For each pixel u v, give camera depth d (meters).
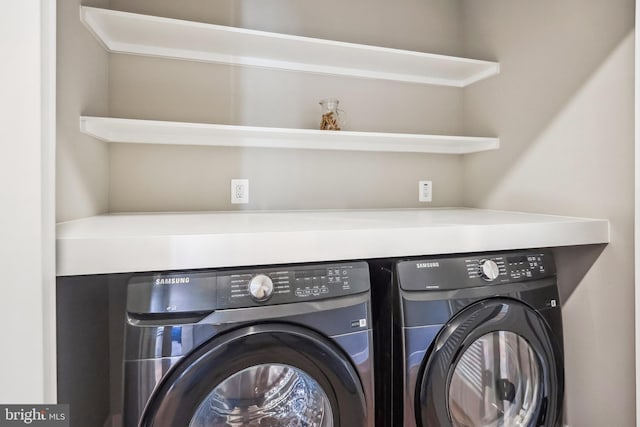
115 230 0.97
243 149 1.75
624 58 1.21
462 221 1.27
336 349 0.96
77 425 1.12
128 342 0.84
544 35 1.52
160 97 1.63
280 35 1.50
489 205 1.87
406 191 2.01
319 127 1.84
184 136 1.63
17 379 0.72
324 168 1.87
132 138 1.56
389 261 1.10
